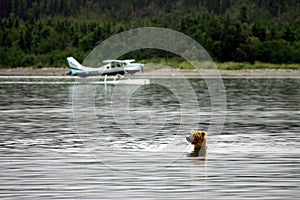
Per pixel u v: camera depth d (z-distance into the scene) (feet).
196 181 131.23
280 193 121.80
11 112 269.23
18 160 151.53
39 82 531.91
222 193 122.11
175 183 129.70
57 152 162.71
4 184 128.16
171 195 120.98
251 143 176.86
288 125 221.25
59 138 187.93
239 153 160.66
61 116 252.62
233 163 147.95
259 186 126.93
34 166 144.77
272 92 416.87
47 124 224.33
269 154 159.33
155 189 125.18
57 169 141.79
